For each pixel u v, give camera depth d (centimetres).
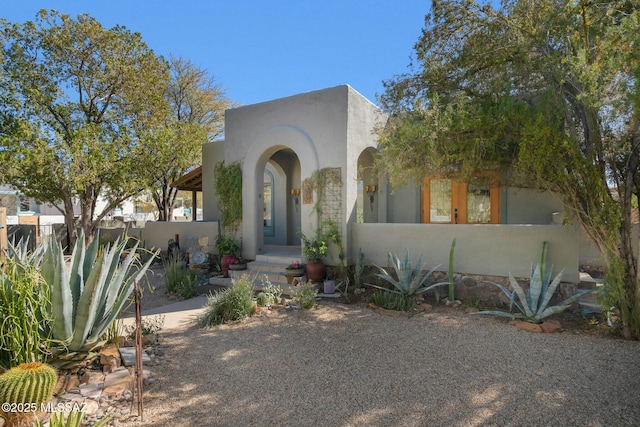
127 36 1380
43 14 1270
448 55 663
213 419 354
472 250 777
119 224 2209
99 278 401
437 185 1144
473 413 356
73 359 416
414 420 346
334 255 930
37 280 409
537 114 530
